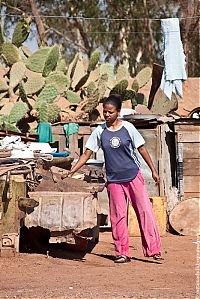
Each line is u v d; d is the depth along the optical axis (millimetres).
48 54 16000
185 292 5770
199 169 12742
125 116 12773
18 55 15961
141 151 7785
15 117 14523
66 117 15781
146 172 12375
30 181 7918
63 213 7629
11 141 9984
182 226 11289
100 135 7848
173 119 12773
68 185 8039
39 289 5891
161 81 16156
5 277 6516
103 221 11445
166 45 15680
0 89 15562
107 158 7809
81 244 8320
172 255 8398
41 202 7730
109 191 7824
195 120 12766
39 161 8492
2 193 7574
